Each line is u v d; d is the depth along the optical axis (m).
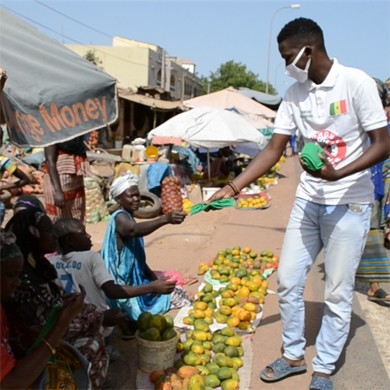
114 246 4.74
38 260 3.39
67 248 4.14
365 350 4.56
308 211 3.76
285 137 3.92
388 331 4.96
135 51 42.56
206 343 4.31
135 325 4.68
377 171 4.99
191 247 8.32
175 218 4.58
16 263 2.63
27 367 2.46
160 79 47.72
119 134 25.02
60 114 3.22
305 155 3.15
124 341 4.66
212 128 11.82
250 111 18.08
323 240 3.75
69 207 6.05
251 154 16.59
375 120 3.32
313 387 3.75
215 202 3.85
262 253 7.25
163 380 3.73
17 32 3.59
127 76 43.06
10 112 2.94
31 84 3.12
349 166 3.29
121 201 4.91
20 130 2.99
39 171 11.93
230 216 10.81
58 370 3.04
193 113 12.34
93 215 9.98
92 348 3.40
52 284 3.46
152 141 13.70
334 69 3.43
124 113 25.89
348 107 3.42
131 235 4.65
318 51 3.40
